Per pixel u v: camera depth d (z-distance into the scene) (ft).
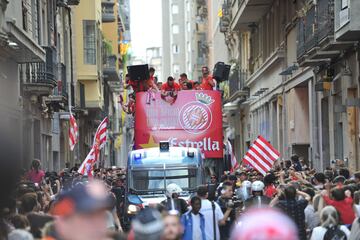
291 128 189.78
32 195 61.41
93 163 132.67
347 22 114.11
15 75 139.74
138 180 115.14
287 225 19.35
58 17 214.28
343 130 141.08
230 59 324.39
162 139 130.21
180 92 131.75
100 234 21.75
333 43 126.00
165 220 35.76
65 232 21.70
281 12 203.31
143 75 135.23
